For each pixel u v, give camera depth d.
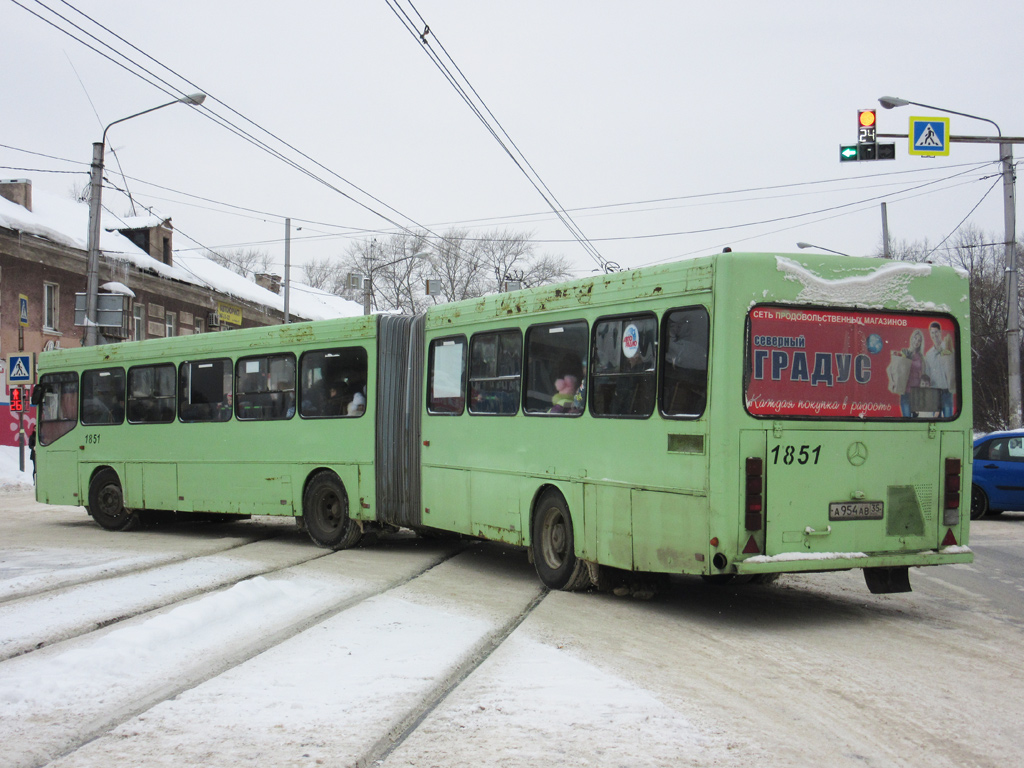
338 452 12.62
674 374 8.04
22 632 7.49
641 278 8.48
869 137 17.31
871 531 7.85
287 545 13.27
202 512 16.02
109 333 23.30
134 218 39.97
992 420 45.56
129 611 8.29
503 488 10.27
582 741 4.86
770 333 7.66
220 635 7.20
